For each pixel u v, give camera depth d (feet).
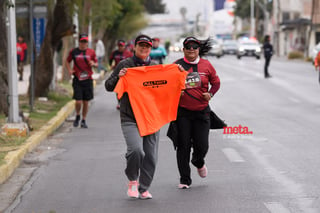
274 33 647.97
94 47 325.83
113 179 67.72
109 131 106.63
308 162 75.05
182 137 60.70
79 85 110.01
